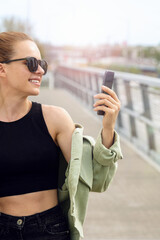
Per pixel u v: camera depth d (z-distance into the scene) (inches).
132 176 215.6
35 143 68.9
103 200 178.2
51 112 70.9
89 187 70.1
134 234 142.6
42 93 655.1
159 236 141.1
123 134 331.9
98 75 431.2
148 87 254.5
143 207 170.4
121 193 187.8
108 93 69.9
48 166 69.6
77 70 579.8
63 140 70.9
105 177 70.7
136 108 286.0
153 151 260.4
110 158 68.1
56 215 69.7
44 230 68.1
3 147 67.9
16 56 68.1
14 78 68.2
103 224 151.4
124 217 158.6
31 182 68.7
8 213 68.3
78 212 70.7
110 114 68.7
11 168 67.7
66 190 70.6
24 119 69.5
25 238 67.4
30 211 68.5
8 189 68.0
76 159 67.8
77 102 554.3
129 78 272.2
